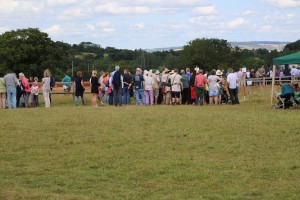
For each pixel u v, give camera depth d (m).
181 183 13.06
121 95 33.12
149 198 11.70
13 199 11.40
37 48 101.44
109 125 22.05
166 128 21.16
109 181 13.31
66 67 104.44
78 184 12.93
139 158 15.84
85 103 40.72
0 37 103.94
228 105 33.16
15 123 22.75
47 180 13.33
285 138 18.77
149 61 91.00
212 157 15.86
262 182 12.89
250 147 17.25
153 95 35.62
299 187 12.41
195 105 33.66
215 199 11.58
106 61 100.56
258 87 40.81
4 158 16.05
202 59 99.62
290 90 29.62
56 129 21.09
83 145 17.95
